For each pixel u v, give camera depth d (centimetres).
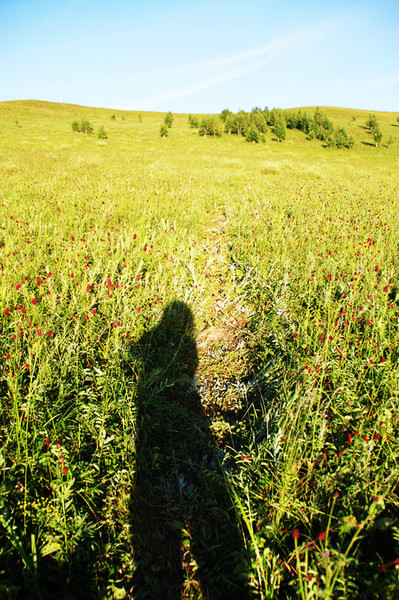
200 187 1095
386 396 266
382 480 200
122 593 177
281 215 763
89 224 697
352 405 265
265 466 232
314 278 444
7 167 1447
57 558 183
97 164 1692
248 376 339
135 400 280
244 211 802
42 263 491
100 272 473
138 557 195
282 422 251
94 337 347
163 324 394
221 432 274
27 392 276
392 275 476
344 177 1662
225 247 653
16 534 187
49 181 1092
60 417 257
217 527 210
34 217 680
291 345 350
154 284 459
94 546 193
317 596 157
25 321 333
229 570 188
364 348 329
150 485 234
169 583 185
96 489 213
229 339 393
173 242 598
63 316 367
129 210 791
